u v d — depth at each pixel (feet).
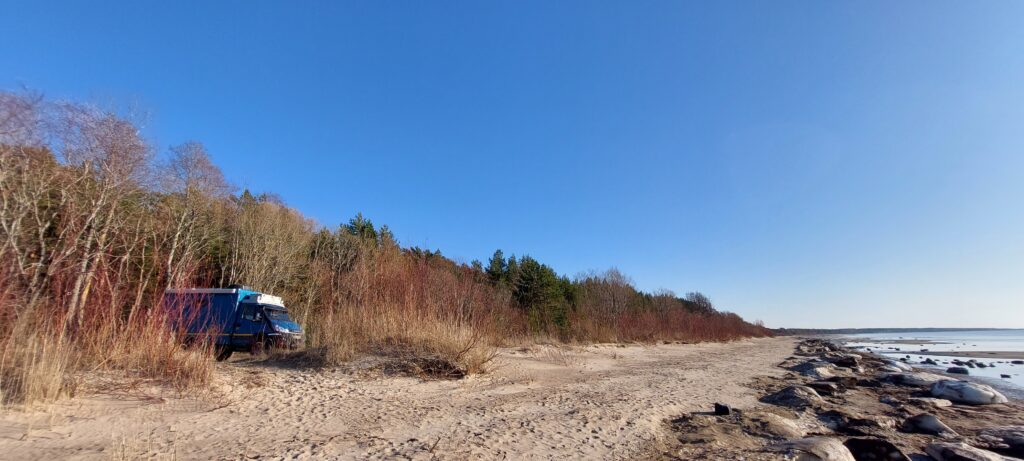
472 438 22.48
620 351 88.58
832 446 21.34
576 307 148.66
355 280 57.06
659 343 126.93
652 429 26.04
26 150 55.31
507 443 21.98
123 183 68.49
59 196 57.36
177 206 85.66
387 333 46.88
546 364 56.13
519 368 48.55
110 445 19.03
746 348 151.12
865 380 61.82
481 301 60.39
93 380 26.53
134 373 28.71
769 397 40.57
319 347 46.16
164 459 17.74
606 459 20.67
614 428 25.80
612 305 154.20
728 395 40.83
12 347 23.61
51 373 23.29
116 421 22.21
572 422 26.66
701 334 172.76
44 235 49.11
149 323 30.99
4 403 21.53
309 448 19.95
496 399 33.01
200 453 18.85
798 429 28.02
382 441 21.45
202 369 29.78
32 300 26.68
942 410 40.40
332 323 48.67
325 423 24.44
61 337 25.79
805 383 51.75
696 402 36.24
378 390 34.22
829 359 100.17
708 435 24.89
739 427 27.45
